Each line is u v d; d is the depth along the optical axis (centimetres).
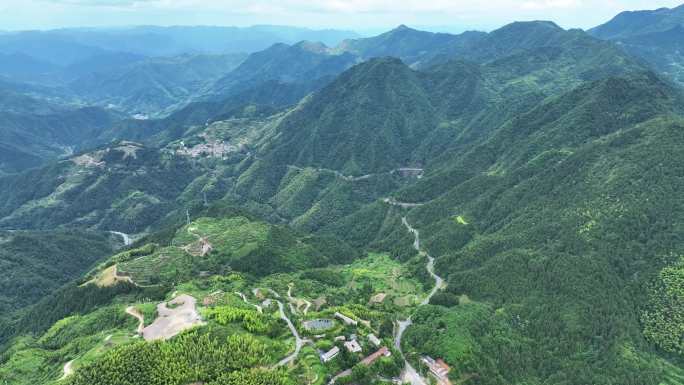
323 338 19425
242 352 17325
